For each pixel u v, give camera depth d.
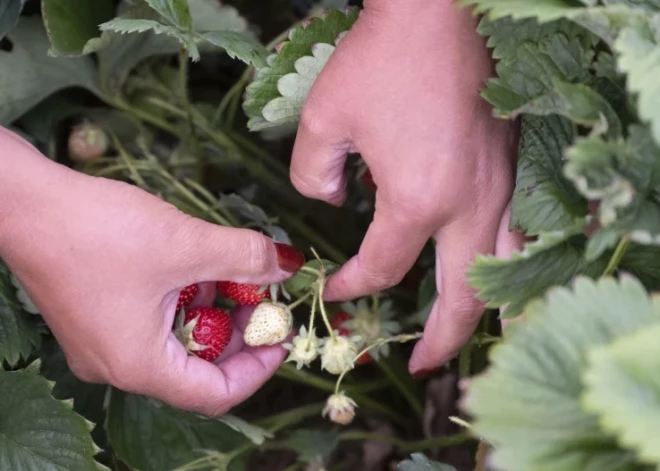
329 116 0.59
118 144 0.74
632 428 0.45
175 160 0.77
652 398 0.47
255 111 0.64
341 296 0.64
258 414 0.79
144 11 0.66
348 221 0.77
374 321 0.69
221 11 0.70
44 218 0.60
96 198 0.61
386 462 0.77
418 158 0.58
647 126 0.52
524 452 0.49
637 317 0.50
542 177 0.58
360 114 0.59
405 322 0.72
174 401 0.64
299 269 0.65
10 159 0.60
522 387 0.50
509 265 0.56
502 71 0.58
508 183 0.60
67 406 0.64
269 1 0.79
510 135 0.60
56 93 0.75
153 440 0.70
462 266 0.60
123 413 0.70
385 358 0.74
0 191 0.60
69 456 0.64
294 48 0.63
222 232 0.62
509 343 0.50
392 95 0.58
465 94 0.58
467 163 0.58
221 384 0.64
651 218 0.54
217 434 0.71
